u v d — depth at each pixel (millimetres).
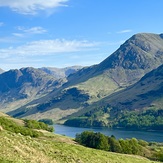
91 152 64125
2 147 42031
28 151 45344
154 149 173250
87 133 138125
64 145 62562
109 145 131375
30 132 107688
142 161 77688
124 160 68438
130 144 136750
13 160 37375
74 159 50125
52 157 47219
